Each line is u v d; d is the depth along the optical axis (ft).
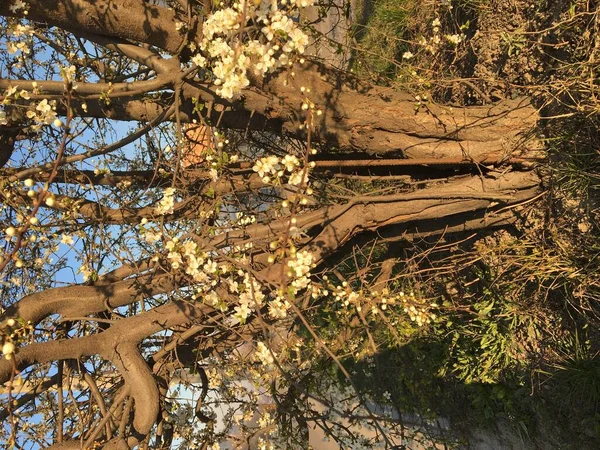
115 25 8.57
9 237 9.27
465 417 16.33
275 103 9.71
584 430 12.12
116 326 9.89
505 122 10.58
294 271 7.78
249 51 7.35
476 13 14.11
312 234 11.34
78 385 12.53
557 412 12.77
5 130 10.45
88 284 10.72
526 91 11.31
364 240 11.94
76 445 9.35
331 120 10.09
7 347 6.95
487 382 14.98
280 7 7.79
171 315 9.91
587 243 10.87
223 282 9.28
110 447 9.34
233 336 12.26
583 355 11.55
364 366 18.45
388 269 13.48
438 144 10.61
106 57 11.93
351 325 13.48
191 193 12.21
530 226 12.02
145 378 9.67
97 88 8.63
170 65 9.00
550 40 11.26
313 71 10.02
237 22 7.31
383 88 10.71
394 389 18.10
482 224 11.97
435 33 14.06
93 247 11.46
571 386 11.94
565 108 10.37
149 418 9.54
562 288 11.74
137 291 10.30
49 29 12.07
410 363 16.58
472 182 10.89
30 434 11.32
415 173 11.93
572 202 10.89
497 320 13.70
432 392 16.93
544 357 12.75
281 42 7.72
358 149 10.84
